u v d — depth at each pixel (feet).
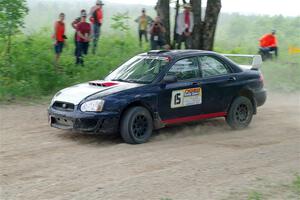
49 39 65.26
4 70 49.06
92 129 28.99
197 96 32.30
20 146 29.01
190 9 58.29
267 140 31.40
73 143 29.89
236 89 34.12
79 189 21.89
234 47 85.25
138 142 29.89
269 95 53.67
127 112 29.60
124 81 31.78
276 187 22.24
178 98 31.45
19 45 56.44
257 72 35.91
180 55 32.42
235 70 34.53
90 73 52.60
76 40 55.57
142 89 30.17
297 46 100.99
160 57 32.42
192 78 32.32
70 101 29.86
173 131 33.42
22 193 21.38
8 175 23.71
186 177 23.52
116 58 58.08
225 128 34.81
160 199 20.63
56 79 49.57
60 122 30.50
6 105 41.91
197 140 31.19
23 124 34.96
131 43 68.44
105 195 21.12
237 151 28.40
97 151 28.14
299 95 54.34
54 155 27.22
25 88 46.14
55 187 22.12
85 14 55.36
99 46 64.54
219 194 21.22
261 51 74.18
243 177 23.59
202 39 57.11
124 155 27.30
